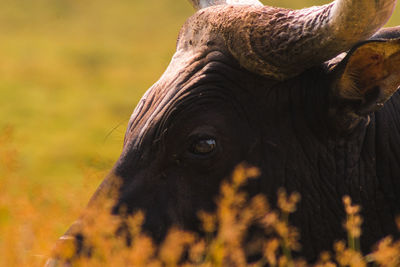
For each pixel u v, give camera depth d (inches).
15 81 4217.5
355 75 710.5
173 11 7534.5
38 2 7436.0
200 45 761.0
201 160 732.0
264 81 741.3
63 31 6471.5
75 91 4008.4
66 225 900.6
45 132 2938.0
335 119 730.8
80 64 5034.5
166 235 725.3
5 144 941.2
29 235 866.8
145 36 6441.9
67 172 2114.9
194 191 733.9
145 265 716.0
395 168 761.6
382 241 761.0
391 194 761.0
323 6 718.5
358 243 755.4
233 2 833.5
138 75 4591.5
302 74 740.0
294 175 743.7
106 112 3452.3
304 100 739.4
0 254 852.0
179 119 736.3
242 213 731.4
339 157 748.6
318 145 745.0
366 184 756.6
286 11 734.5
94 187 899.4
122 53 5526.6
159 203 731.4
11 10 7106.3
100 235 716.7
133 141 747.4
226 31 743.7
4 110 3432.6
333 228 751.7
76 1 7613.2
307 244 749.9
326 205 749.9
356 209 713.6
